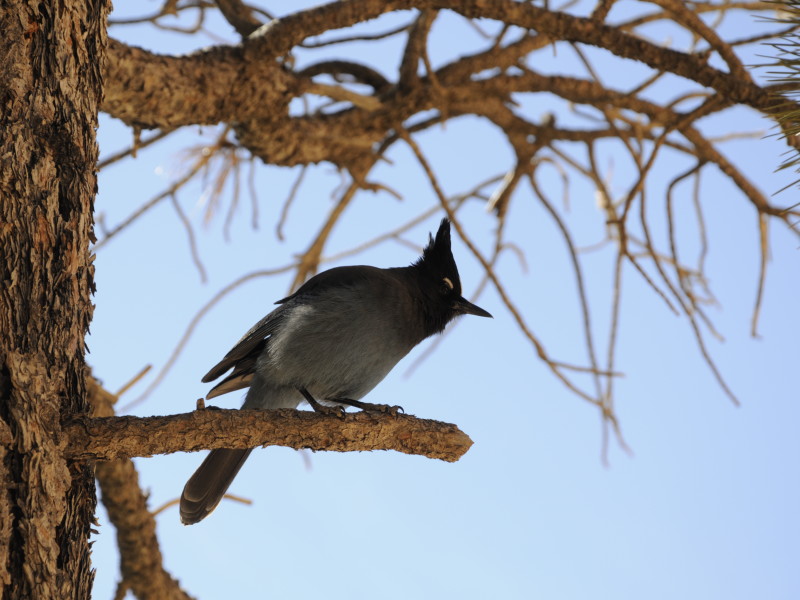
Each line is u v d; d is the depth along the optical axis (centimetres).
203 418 626
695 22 1009
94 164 671
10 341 599
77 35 661
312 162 1220
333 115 1223
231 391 1042
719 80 1019
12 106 624
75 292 635
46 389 600
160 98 1012
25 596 575
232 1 1092
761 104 1020
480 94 1265
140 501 1093
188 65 1027
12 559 575
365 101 1189
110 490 1069
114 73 970
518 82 1268
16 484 582
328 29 1049
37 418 591
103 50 687
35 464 585
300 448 668
